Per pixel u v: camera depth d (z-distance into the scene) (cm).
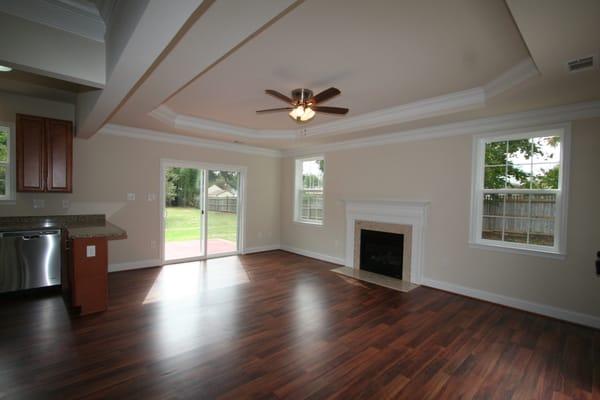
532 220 362
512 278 368
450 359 251
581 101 315
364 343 275
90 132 402
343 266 555
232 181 640
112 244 484
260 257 624
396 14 195
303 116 325
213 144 593
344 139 542
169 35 153
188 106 414
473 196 400
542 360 252
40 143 396
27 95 395
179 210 566
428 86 324
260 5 135
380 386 215
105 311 333
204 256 595
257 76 302
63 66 219
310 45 238
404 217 468
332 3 184
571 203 328
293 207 681
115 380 213
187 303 361
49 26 215
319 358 249
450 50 243
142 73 204
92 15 226
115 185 481
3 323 300
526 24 177
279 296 392
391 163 491
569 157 328
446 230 427
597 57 216
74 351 250
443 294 412
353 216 542
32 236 379
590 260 317
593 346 275
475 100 334
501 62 264
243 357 247
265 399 198
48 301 359
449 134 422
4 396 195
